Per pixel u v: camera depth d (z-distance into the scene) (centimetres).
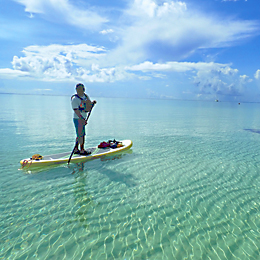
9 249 289
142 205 417
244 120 2298
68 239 313
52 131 1265
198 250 297
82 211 389
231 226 354
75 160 677
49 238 314
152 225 353
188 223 361
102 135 1206
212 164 689
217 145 984
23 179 532
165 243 310
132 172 602
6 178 534
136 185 513
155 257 282
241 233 337
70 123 1658
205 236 328
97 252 289
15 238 312
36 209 393
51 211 387
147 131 1378
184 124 1811
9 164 643
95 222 357
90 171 601
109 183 521
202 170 630
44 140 1004
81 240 312
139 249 296
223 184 529
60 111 3020
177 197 455
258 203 434
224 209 409
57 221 357
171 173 600
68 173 581
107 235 325
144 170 621
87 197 445
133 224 354
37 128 1370
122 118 2283
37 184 504
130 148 892
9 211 383
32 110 3075
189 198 451
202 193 476
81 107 651
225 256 287
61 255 282
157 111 3800
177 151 856
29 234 322
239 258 284
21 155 742
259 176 586
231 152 853
